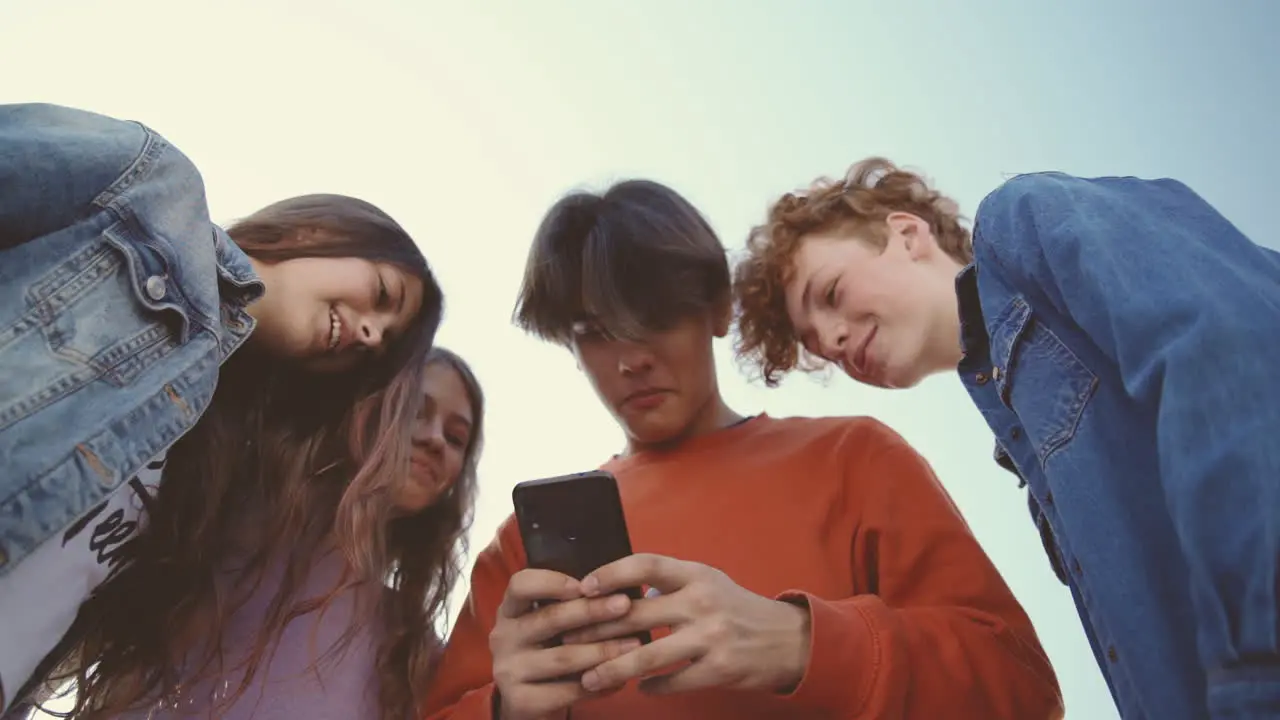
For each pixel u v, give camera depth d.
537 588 1.07
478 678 1.34
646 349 1.44
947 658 1.14
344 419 1.51
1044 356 0.98
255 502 1.43
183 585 1.30
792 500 1.38
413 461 1.64
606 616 1.06
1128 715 0.90
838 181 1.75
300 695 1.33
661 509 1.43
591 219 1.51
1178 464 0.73
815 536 1.33
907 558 1.30
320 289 1.37
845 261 1.57
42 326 0.97
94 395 0.97
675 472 1.49
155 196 1.08
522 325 1.57
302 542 1.43
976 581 1.27
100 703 1.26
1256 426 0.69
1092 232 0.89
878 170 1.74
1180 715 0.80
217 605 1.30
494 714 1.15
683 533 1.38
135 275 1.04
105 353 1.00
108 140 1.07
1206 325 0.75
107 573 1.20
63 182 1.01
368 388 1.50
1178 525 0.73
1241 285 0.77
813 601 1.12
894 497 1.36
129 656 1.27
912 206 1.65
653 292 1.42
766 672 1.07
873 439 1.44
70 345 0.98
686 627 1.05
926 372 1.55
